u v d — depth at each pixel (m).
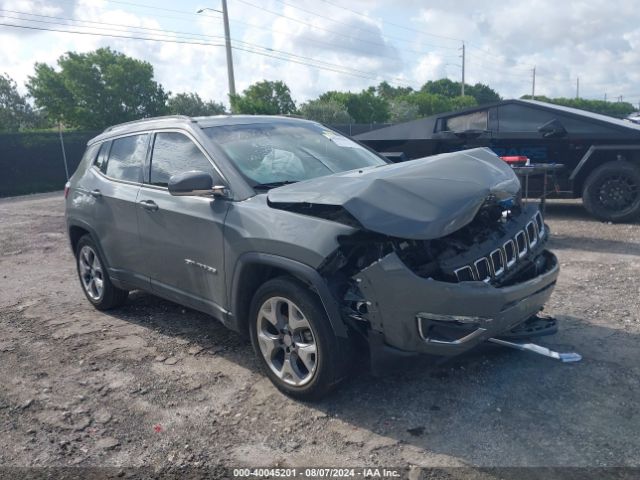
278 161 4.30
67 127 39.59
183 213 4.20
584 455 2.94
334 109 36.00
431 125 9.40
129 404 3.77
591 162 8.42
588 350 4.11
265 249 3.57
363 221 3.13
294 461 3.07
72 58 37.25
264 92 37.56
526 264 3.73
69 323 5.38
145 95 38.78
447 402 3.52
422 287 3.12
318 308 3.38
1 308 5.98
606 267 6.10
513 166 7.81
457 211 3.21
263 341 3.77
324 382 3.44
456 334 3.20
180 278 4.41
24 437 3.45
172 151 4.57
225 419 3.52
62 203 15.44
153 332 5.00
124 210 4.85
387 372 3.33
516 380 3.73
